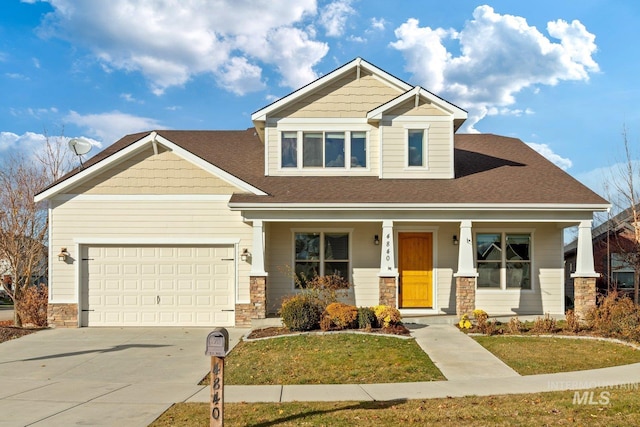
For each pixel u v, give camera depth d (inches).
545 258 669.3
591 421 259.3
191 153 622.5
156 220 624.7
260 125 698.2
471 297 580.1
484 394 326.6
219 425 245.9
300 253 666.2
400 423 262.2
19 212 749.9
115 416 285.0
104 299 624.4
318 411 289.3
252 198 599.2
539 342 474.9
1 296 1279.5
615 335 490.3
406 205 583.5
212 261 625.9
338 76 681.6
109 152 744.3
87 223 623.8
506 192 616.4
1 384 369.1
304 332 512.4
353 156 684.1
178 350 491.2
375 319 530.0
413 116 672.4
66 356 466.6
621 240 934.4
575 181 655.1
